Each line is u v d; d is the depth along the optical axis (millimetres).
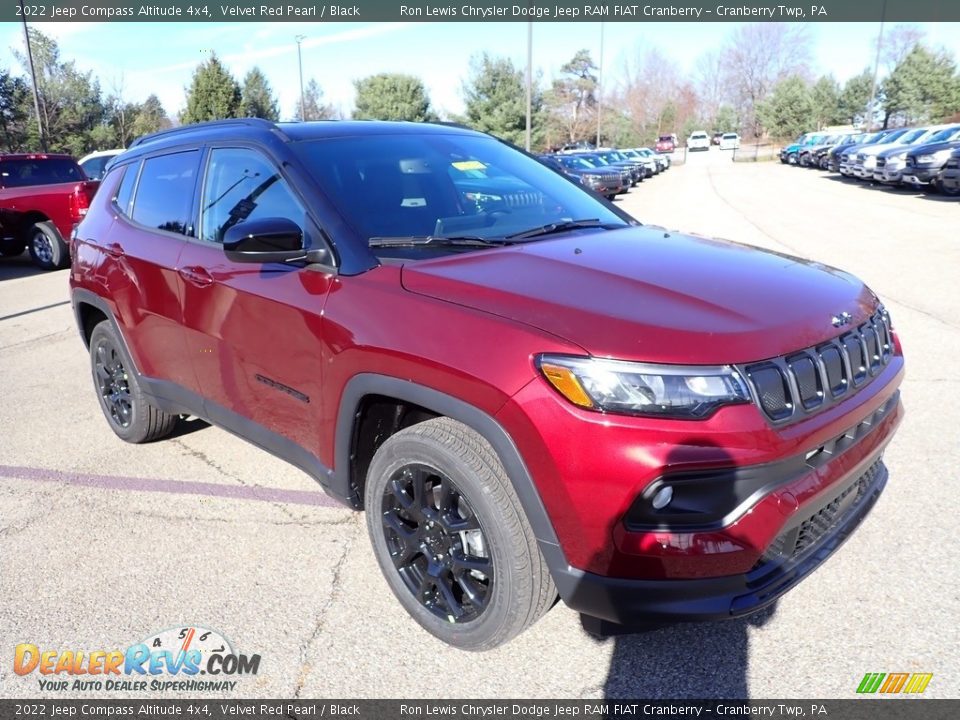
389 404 2756
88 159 18656
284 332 2922
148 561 3223
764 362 2156
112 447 4480
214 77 42812
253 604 2906
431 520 2543
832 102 74875
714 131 89125
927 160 19844
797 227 13492
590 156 27906
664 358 2074
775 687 2371
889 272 8703
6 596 3002
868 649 2502
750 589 2158
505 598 2350
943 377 5023
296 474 4039
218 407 3514
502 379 2189
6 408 5234
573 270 2572
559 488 2135
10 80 34188
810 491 2205
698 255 2891
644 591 2115
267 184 3166
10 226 11859
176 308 3574
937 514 3293
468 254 2799
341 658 2594
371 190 3072
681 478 2051
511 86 51656
